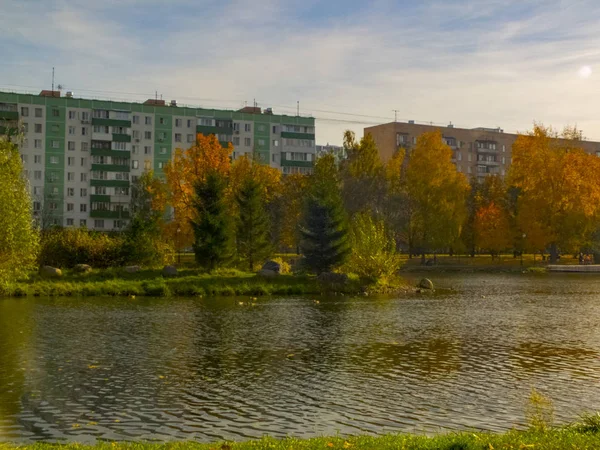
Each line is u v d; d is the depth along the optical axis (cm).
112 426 1666
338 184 8625
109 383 2103
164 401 1897
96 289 4994
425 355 2609
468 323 3559
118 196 12069
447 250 11769
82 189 11938
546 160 8862
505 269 8588
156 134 12406
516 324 3531
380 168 9525
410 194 9275
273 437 1581
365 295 5238
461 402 1905
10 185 4559
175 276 5638
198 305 4369
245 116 13100
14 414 1766
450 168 9275
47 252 5919
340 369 2331
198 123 12712
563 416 1766
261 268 6244
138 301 4597
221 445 1308
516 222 9394
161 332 3156
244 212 6488
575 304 4597
